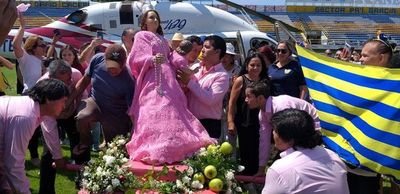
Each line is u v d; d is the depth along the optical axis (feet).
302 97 19.67
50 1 151.94
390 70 12.62
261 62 17.31
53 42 30.96
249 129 17.25
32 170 22.06
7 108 11.09
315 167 9.75
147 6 44.73
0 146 10.94
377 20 175.52
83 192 13.82
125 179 13.48
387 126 12.32
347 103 12.91
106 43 42.68
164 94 14.80
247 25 45.96
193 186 13.39
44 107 11.53
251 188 15.47
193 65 17.54
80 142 16.02
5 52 54.29
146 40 15.16
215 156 14.07
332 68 13.44
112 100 15.33
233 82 18.65
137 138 14.47
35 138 22.53
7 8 6.43
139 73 15.08
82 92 16.44
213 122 16.44
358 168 12.80
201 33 45.03
